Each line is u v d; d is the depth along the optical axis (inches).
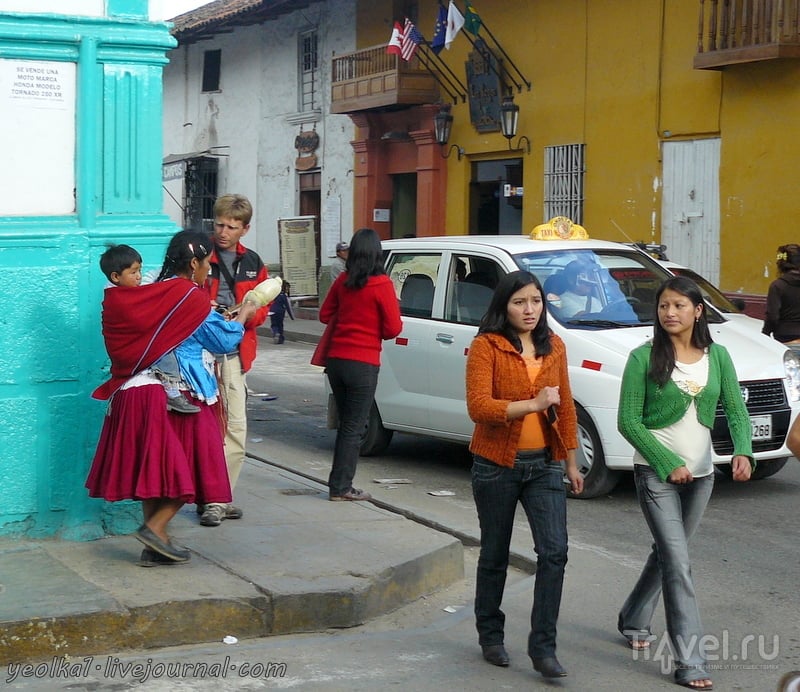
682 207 746.8
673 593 199.3
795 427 150.9
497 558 204.4
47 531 250.5
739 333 360.2
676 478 197.6
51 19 244.8
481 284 378.9
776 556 286.7
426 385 389.7
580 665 208.7
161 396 223.8
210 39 1330.0
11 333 243.8
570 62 830.5
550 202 854.5
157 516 231.8
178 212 1391.5
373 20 1044.5
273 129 1225.4
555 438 199.2
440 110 957.8
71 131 250.8
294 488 328.5
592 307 359.9
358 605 225.1
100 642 201.3
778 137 676.7
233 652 206.7
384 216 1061.1
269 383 653.9
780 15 648.4
